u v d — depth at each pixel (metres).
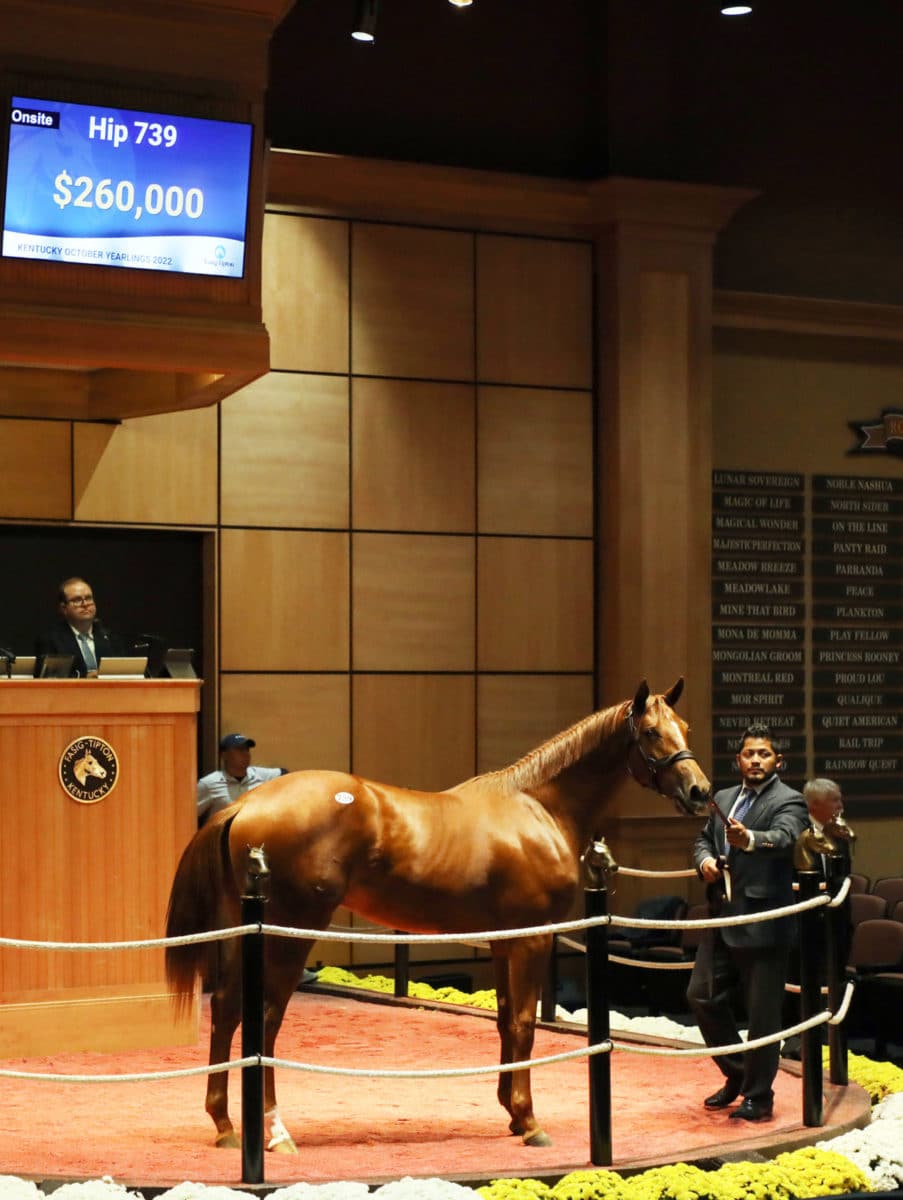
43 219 9.79
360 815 6.91
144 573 12.66
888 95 14.98
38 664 8.90
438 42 13.45
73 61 9.77
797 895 7.60
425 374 13.16
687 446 13.68
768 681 14.59
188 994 6.90
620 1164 6.46
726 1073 7.76
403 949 10.77
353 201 12.95
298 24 13.02
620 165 13.70
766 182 14.59
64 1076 6.01
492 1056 8.87
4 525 11.99
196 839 6.91
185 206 10.09
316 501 12.78
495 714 13.28
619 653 13.41
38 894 8.72
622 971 12.23
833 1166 6.55
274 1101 6.78
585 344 13.68
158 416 12.34
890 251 15.06
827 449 14.91
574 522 13.60
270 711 12.59
